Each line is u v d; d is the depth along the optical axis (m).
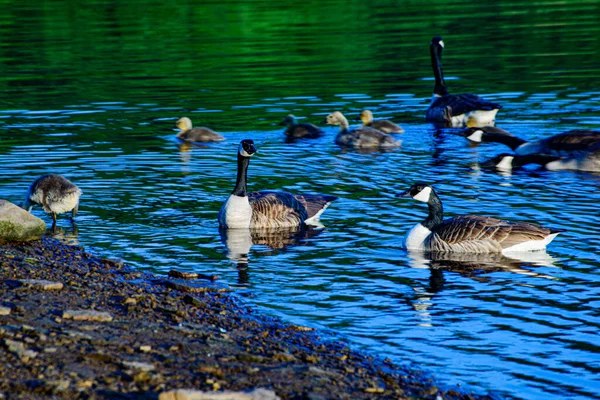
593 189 19.77
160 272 14.30
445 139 25.17
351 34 41.38
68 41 41.69
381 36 40.47
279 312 12.52
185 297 12.86
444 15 45.56
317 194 18.59
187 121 25.20
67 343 10.40
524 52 35.88
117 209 18.23
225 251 15.61
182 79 33.44
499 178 20.91
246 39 41.38
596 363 10.77
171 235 16.53
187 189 19.88
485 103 26.25
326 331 11.81
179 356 10.41
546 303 12.89
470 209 18.16
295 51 38.06
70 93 31.22
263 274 14.30
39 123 26.75
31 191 17.02
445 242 15.66
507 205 18.45
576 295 13.21
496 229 15.66
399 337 11.61
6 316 11.28
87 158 22.61
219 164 22.23
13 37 42.84
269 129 26.28
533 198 19.02
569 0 48.62
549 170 21.81
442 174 21.28
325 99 29.86
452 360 10.89
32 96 30.78
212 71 34.78
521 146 23.44
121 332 11.09
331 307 12.75
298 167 22.09
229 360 10.45
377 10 48.00
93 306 12.05
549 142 23.05
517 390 10.08
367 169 21.81
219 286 13.49
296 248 15.88
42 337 10.45
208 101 29.78
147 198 19.11
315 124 26.86
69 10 50.78
